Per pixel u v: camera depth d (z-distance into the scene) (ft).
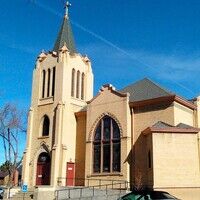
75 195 117.70
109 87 133.39
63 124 143.84
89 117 136.77
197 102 131.75
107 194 109.29
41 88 156.97
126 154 122.21
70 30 167.22
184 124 118.42
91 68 164.04
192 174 106.01
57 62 153.99
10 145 179.01
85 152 137.80
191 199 103.96
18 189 133.80
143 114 125.08
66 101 147.74
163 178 105.70
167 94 122.83
